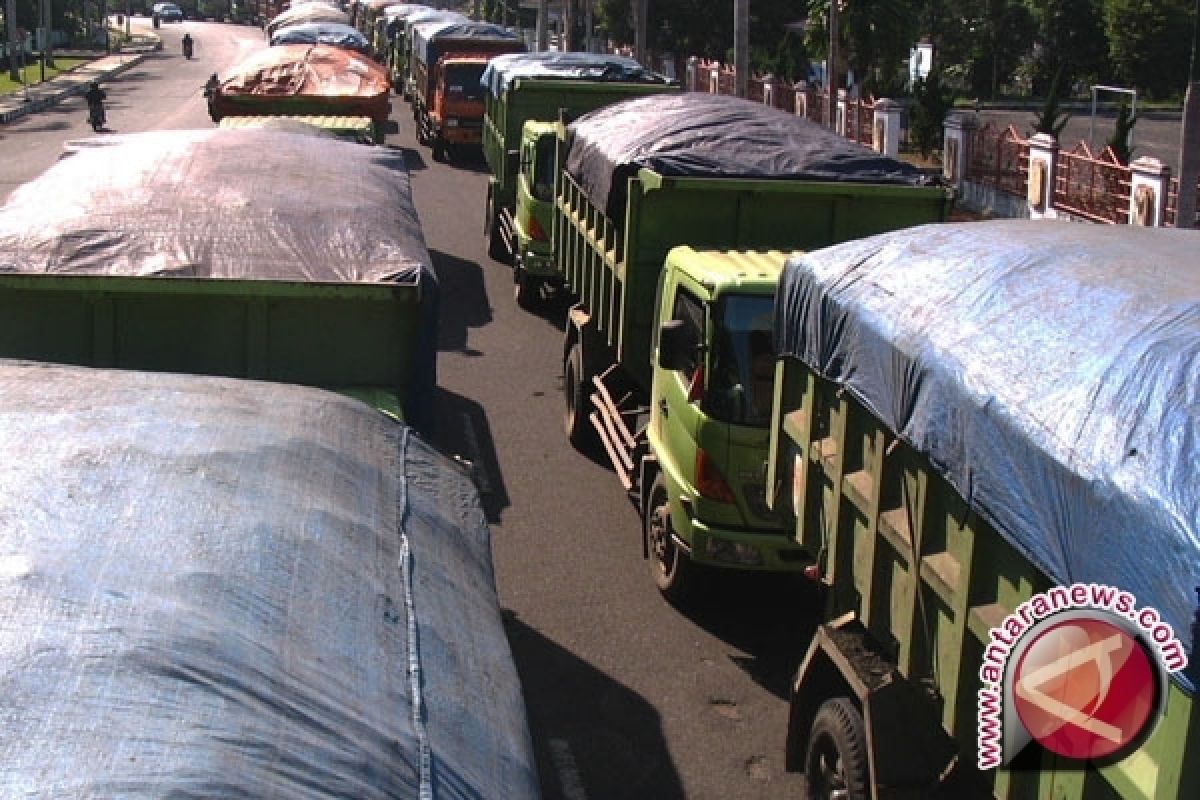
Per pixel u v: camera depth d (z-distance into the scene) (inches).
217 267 311.0
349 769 119.4
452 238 861.8
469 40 1243.8
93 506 147.7
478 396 532.1
